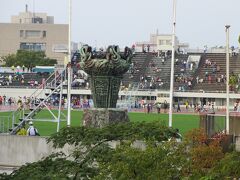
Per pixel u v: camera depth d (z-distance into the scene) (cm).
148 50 14825
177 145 2288
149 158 2162
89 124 3916
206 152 2342
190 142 2430
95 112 3916
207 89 12531
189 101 11956
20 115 5547
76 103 10706
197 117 8706
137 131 2641
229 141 3912
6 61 19912
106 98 4009
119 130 2641
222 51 14662
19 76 14100
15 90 12694
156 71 13662
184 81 12888
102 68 3938
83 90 11781
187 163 2164
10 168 3719
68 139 2645
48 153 3753
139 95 11850
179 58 14212
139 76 13462
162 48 17362
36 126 6256
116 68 3953
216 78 12962
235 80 2561
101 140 2573
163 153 2183
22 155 3812
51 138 2717
